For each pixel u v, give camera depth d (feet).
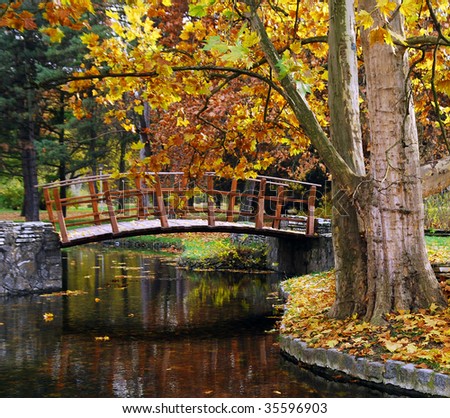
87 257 83.56
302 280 48.78
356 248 29.14
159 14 28.86
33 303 46.60
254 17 25.17
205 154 32.63
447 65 23.91
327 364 25.48
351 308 28.96
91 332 36.01
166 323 38.63
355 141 29.35
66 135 120.98
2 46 86.33
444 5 28.55
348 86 29.07
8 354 30.58
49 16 19.88
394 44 25.46
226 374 26.03
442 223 55.88
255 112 35.06
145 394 23.16
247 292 51.16
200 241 87.20
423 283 27.02
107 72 27.94
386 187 26.99
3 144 95.50
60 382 25.22
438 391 20.93
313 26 34.09
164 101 29.19
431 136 67.05
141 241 100.48
